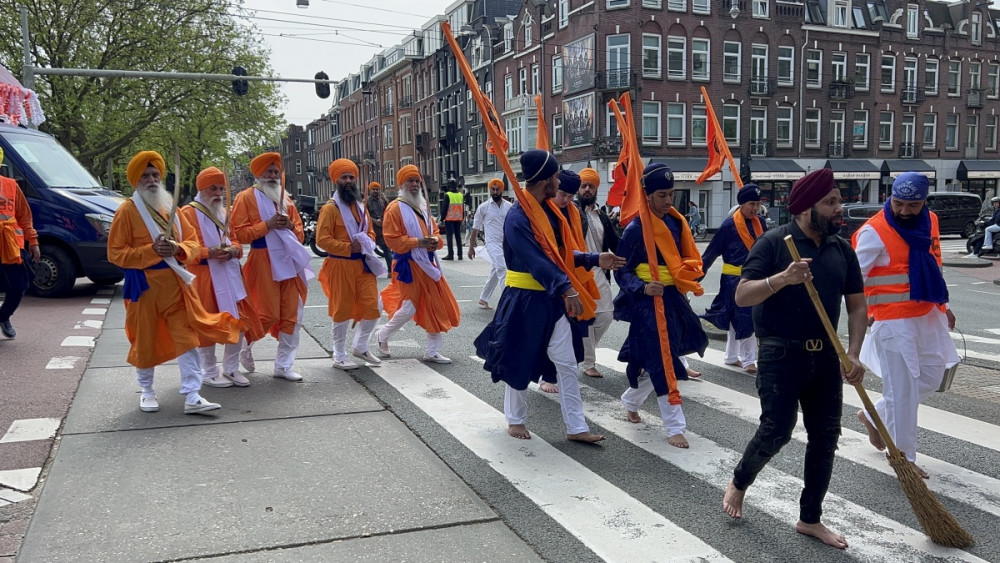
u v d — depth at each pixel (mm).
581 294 4715
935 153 43469
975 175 43562
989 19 44531
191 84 28250
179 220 5203
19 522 3504
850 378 3293
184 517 3574
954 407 5711
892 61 41594
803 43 38719
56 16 25422
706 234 35781
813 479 3438
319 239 6453
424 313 6934
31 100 13328
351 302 6602
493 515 3678
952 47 43188
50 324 8594
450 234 18719
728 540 3463
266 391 5902
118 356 6930
